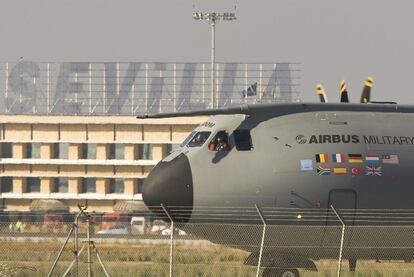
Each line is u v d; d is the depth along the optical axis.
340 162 117.62
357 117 120.81
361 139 118.94
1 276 123.56
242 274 127.62
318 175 117.12
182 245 190.38
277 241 118.75
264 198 116.81
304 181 117.00
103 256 161.25
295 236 118.31
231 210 117.00
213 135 118.75
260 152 117.50
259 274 122.94
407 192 118.75
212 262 154.50
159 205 118.06
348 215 117.62
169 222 119.44
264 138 118.00
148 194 118.31
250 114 119.62
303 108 120.75
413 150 119.44
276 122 118.94
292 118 119.56
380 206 118.19
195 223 118.06
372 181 118.00
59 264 141.50
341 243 113.81
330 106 121.62
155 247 184.12
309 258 122.25
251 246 119.38
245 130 118.50
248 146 117.81
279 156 117.31
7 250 174.62
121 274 127.75
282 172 116.81
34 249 177.12
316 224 117.69
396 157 118.88
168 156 121.31
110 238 199.75
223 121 119.75
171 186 117.19
